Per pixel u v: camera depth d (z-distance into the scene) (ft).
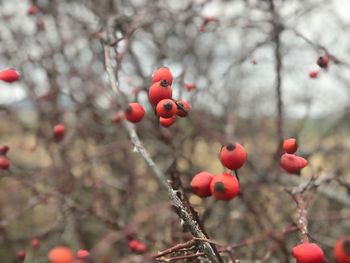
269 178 1.18
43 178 1.15
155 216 1.05
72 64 1.30
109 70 0.82
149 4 1.20
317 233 1.07
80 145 1.38
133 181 1.21
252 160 1.40
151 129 1.17
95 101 1.32
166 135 1.08
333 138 1.64
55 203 1.23
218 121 1.37
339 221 1.17
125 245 0.94
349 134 1.67
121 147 1.20
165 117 0.58
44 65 1.26
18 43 1.33
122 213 1.15
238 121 1.58
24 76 1.28
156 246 0.85
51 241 1.25
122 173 1.31
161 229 0.96
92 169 1.32
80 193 1.28
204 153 1.49
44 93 1.33
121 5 1.27
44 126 1.40
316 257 0.50
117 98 0.80
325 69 0.84
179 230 0.79
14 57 1.32
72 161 1.20
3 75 0.79
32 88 1.30
